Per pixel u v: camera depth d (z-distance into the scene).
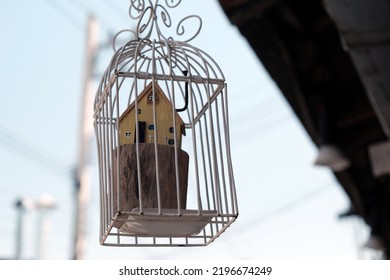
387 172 8.45
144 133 3.89
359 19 4.83
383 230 11.07
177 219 3.52
